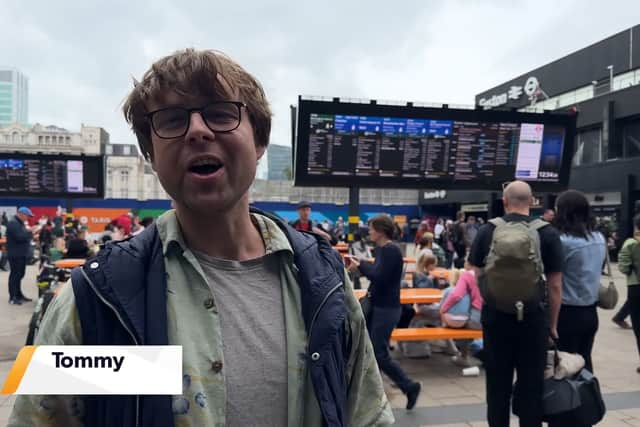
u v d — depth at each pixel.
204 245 1.18
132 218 11.96
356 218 7.69
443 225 20.92
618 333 6.97
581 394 2.88
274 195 36.69
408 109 7.52
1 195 12.71
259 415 1.06
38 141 60.69
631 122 19.91
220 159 1.10
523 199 3.15
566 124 8.08
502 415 3.05
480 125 7.80
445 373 5.27
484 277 2.97
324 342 1.16
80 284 1.03
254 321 1.13
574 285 3.49
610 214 19.73
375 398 1.39
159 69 1.12
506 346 3.01
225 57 1.19
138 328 1.00
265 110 1.27
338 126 7.32
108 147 60.25
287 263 1.23
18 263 8.94
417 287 7.29
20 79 184.25
